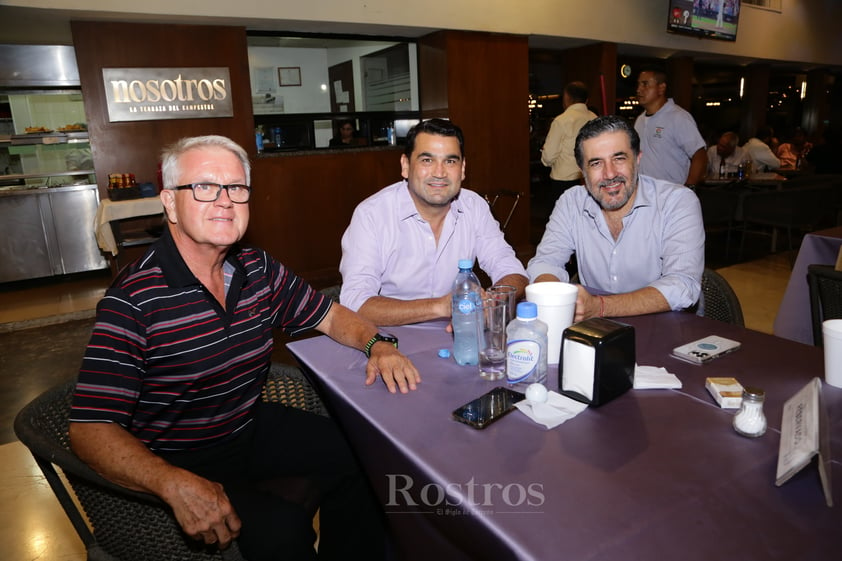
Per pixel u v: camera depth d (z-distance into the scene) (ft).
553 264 6.41
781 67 31.91
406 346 4.44
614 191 5.71
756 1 26.68
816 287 6.41
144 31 13.51
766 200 16.81
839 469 2.58
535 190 30.35
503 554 2.23
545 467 2.69
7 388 9.98
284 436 4.78
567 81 22.50
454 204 6.29
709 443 2.85
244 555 3.61
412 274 6.20
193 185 3.82
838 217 21.61
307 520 3.78
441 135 5.62
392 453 3.05
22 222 16.44
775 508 2.34
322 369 4.12
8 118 18.16
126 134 13.80
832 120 38.14
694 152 12.16
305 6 14.11
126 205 13.35
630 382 3.46
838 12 30.48
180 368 3.90
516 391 3.51
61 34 14.75
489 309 4.13
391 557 4.42
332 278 16.39
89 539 3.66
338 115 17.29
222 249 4.03
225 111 14.65
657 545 2.15
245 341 4.19
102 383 3.49
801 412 2.74
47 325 13.37
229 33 14.40
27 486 6.86
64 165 18.42
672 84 26.11
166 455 4.26
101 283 16.97
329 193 16.30
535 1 18.08
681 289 4.97
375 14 15.16
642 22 21.38
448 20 16.35
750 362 3.80
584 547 2.15
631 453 2.79
